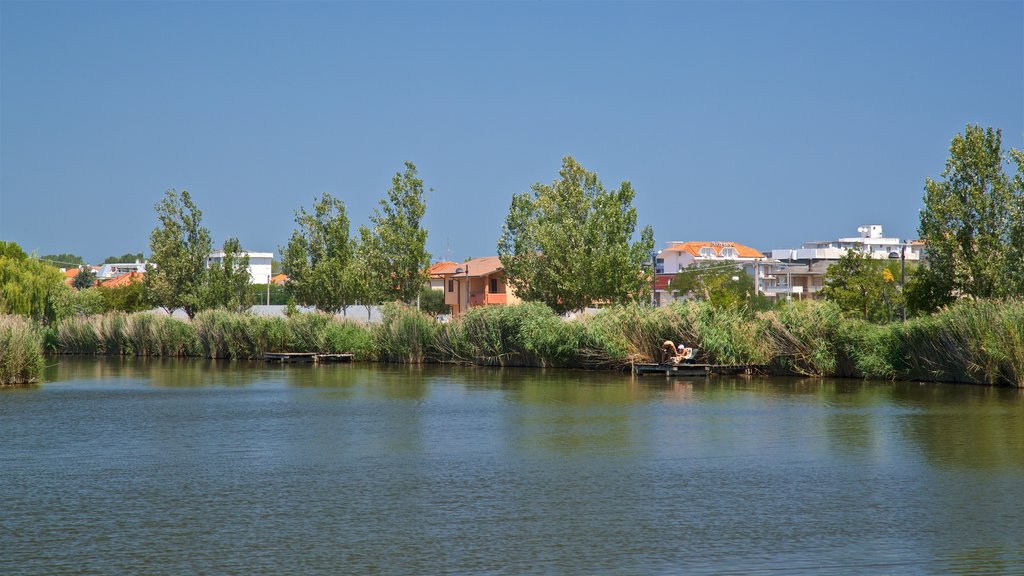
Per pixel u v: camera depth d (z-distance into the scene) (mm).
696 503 14586
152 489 15836
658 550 12008
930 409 26391
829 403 28359
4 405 29266
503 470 17453
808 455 18875
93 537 12727
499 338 48469
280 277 166625
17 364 37188
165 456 19188
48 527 13281
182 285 70750
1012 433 21625
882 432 21953
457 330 51156
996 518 13500
